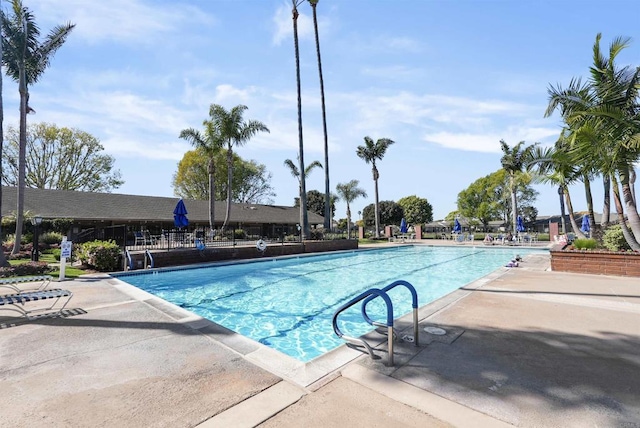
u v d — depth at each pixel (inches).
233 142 1058.7
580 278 334.6
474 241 1235.2
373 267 588.1
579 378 117.3
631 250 400.5
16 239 553.0
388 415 95.7
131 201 1052.5
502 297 250.7
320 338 225.3
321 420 93.4
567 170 510.3
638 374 120.2
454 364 130.4
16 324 190.2
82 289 298.4
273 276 483.8
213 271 508.1
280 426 90.8
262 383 116.9
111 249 446.9
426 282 438.6
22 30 543.8
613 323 183.5
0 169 435.8
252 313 288.4
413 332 168.2
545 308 217.5
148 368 130.0
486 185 1923.0
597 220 1701.5
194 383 117.0
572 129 419.8
